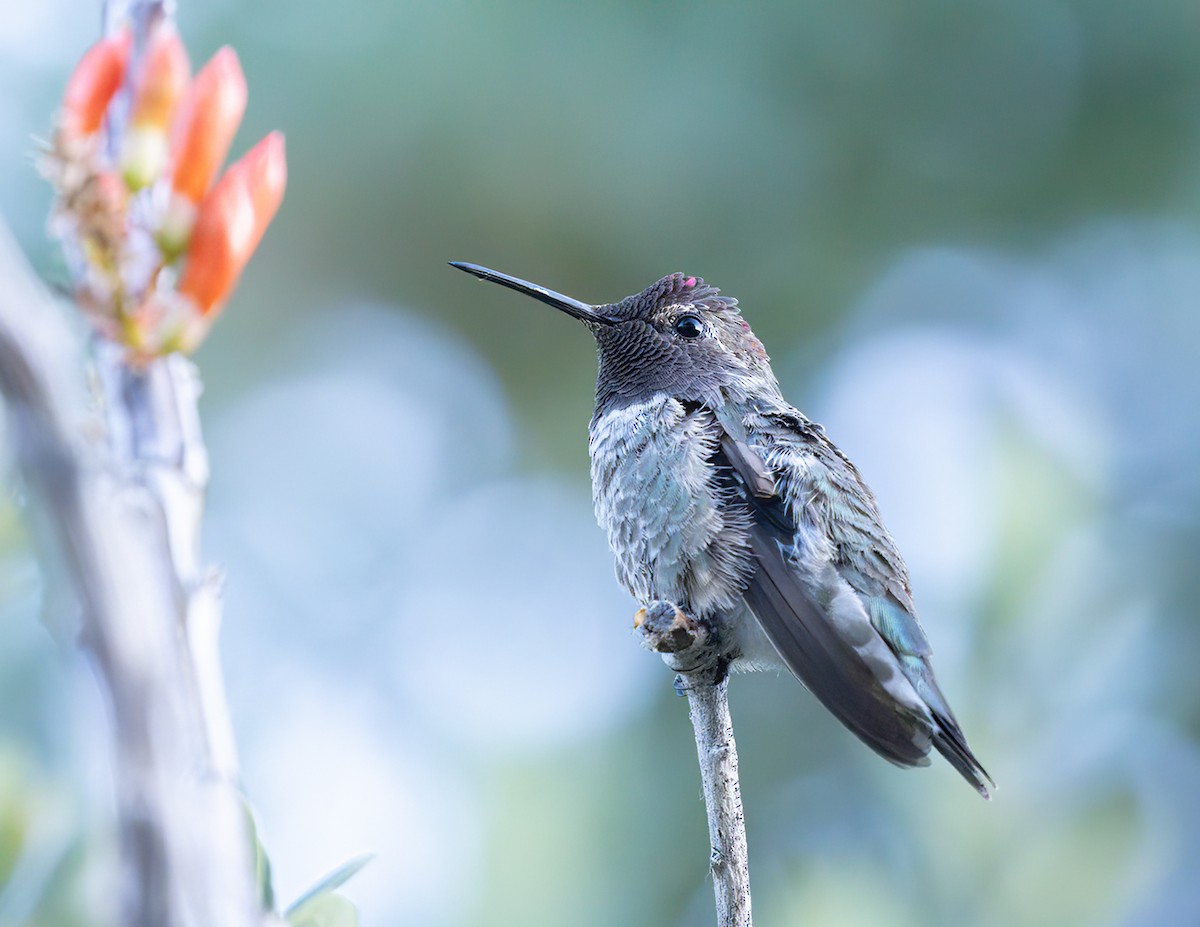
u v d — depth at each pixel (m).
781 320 11.09
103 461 2.30
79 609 1.84
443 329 11.44
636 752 9.61
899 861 8.20
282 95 10.23
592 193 10.38
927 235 11.02
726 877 5.43
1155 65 10.61
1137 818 8.18
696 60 10.29
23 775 2.63
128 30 2.76
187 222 2.59
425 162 10.32
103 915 2.00
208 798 2.27
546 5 10.20
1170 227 11.06
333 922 3.01
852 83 10.49
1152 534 9.36
